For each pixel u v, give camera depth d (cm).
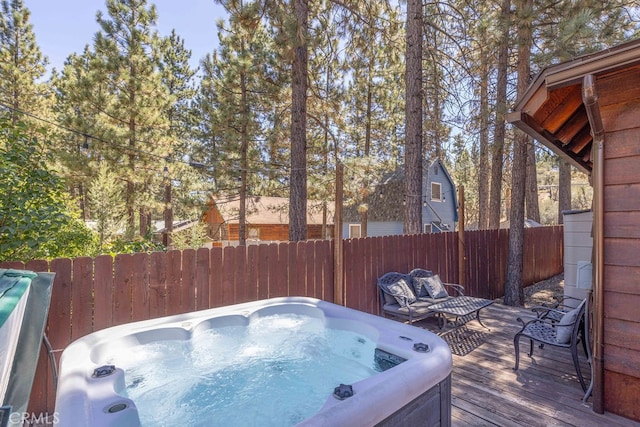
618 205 250
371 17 776
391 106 1439
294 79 751
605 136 254
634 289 243
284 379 272
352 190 1119
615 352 252
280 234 1631
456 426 245
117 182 1008
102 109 980
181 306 332
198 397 246
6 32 1330
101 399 185
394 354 252
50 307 266
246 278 376
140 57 1039
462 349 386
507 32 533
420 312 424
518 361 338
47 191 315
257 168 1104
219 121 1080
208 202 1244
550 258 846
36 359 213
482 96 775
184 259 335
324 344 331
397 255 513
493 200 874
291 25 624
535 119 318
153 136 1038
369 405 167
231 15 683
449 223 1571
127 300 302
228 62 1082
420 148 663
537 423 247
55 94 1474
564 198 1141
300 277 418
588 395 275
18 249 302
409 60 663
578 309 305
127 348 271
